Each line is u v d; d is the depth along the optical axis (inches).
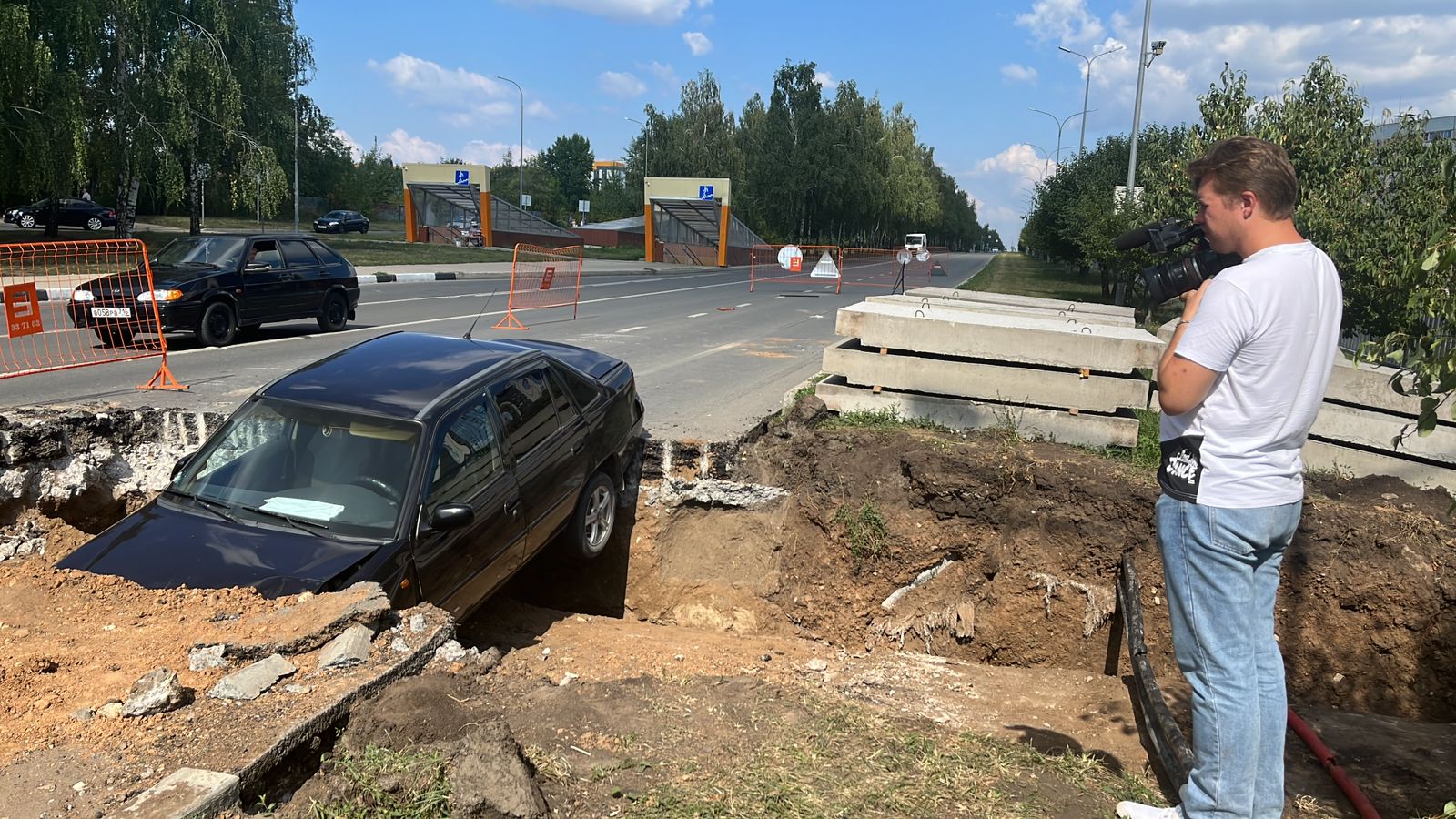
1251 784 108.9
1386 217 418.9
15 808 106.1
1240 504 101.9
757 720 154.0
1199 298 110.4
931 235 4928.6
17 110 893.2
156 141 1035.9
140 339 490.6
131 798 108.3
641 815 119.8
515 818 110.6
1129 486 243.8
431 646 157.9
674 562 283.6
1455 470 249.1
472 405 205.0
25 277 724.0
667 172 2765.7
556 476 225.3
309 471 187.8
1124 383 266.1
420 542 179.5
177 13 1042.1
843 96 2719.0
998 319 297.9
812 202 2682.1
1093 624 247.3
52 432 241.9
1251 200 101.7
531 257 1611.7
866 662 223.8
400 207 3284.9
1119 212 725.9
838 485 268.7
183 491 190.7
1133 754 159.2
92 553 175.3
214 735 122.2
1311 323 98.7
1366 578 226.8
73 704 127.3
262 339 518.0
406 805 112.2
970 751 148.2
